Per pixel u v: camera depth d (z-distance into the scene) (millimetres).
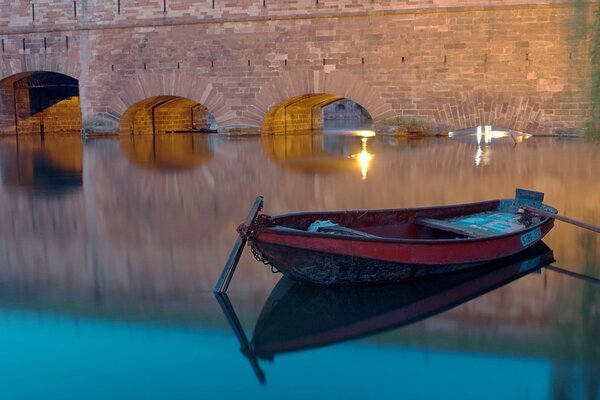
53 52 36344
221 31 33312
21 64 36938
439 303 9758
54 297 10203
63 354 8305
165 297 10125
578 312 9305
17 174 22953
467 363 7973
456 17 29844
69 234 14070
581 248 12297
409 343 8445
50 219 15578
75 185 20438
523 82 29391
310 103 40125
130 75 35188
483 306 9656
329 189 18516
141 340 8617
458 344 8453
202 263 11773
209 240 13344
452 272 10766
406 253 9977
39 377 7730
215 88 33844
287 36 32312
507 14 29203
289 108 39125
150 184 20328
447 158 24531
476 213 12812
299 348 8414
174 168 23781
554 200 16391
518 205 12992
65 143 34094
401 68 30844
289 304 9766
